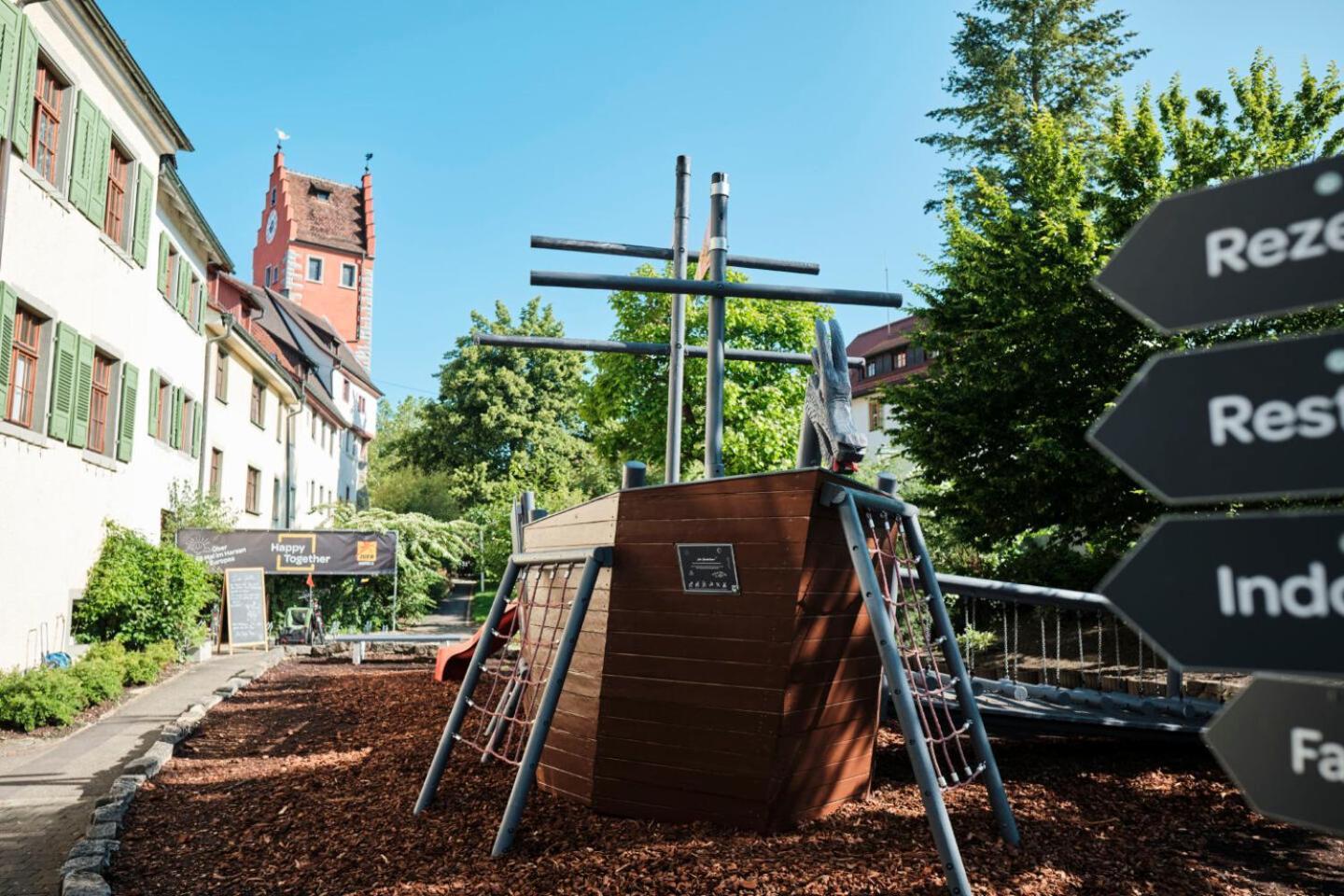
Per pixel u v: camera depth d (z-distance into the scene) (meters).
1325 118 15.33
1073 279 14.91
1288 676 1.43
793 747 5.08
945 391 16.33
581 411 29.00
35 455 12.97
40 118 13.27
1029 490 14.76
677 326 9.02
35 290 12.84
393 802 6.07
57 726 10.50
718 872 4.30
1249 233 1.54
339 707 11.38
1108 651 12.14
